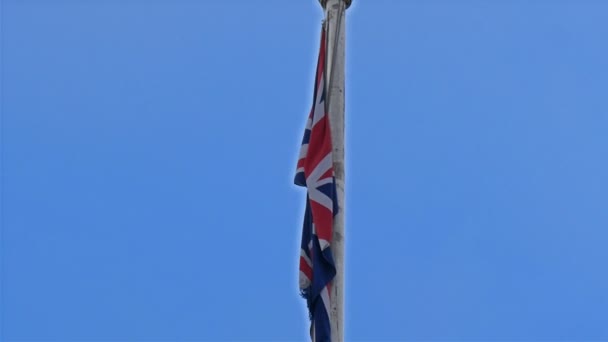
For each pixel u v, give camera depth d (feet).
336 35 88.33
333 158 83.25
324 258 78.79
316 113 85.05
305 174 82.69
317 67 87.92
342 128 84.69
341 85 86.28
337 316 77.82
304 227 81.66
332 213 80.69
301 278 79.46
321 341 76.43
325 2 91.09
